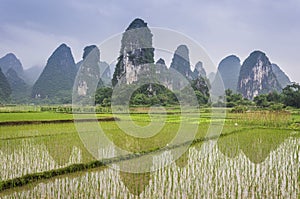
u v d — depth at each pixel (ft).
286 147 43.47
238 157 35.99
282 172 29.07
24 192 23.13
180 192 23.35
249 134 58.39
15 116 85.76
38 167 30.09
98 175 27.91
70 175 27.91
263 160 34.35
